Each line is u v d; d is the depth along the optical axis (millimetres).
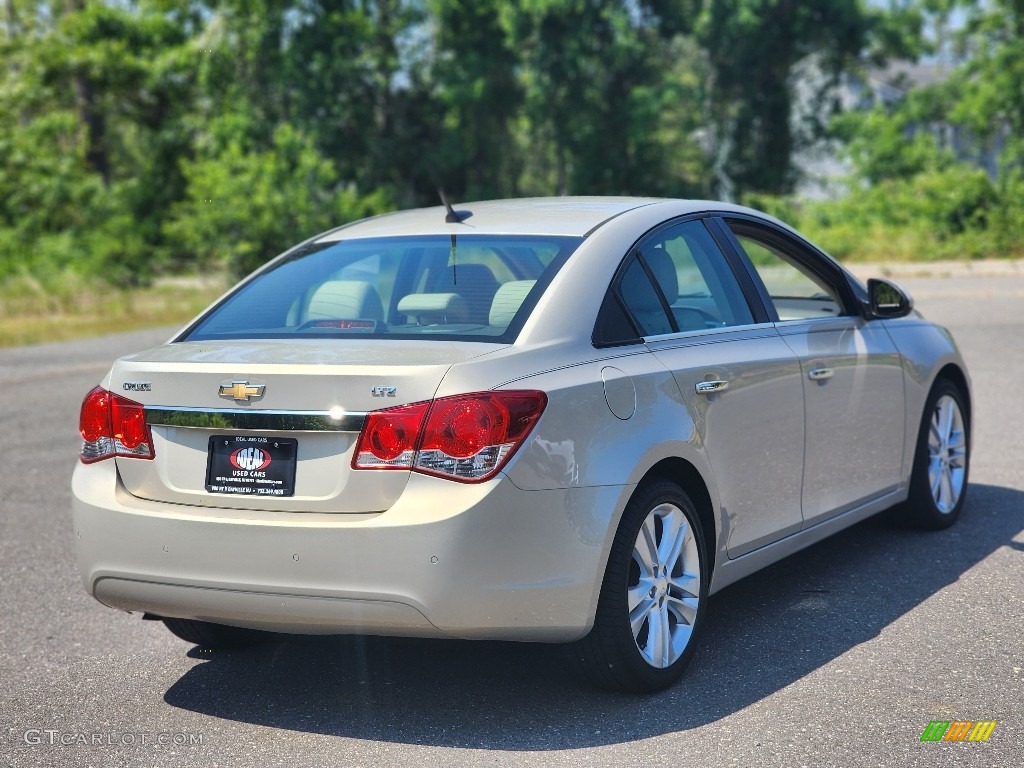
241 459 3412
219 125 41156
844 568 5039
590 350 3607
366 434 3250
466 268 3893
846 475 4785
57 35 44750
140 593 3525
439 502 3188
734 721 3436
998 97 42375
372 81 42500
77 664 4227
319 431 3293
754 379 4168
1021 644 4004
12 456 8617
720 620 4418
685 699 3633
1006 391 9344
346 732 3490
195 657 4285
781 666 3891
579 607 3389
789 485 4395
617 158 43094
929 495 5473
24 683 4031
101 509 3559
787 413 4348
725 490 4008
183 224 32250
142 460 3562
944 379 5625
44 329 20594
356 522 3227
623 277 3889
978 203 28156
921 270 23969
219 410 3418
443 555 3156
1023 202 27641
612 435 3508
